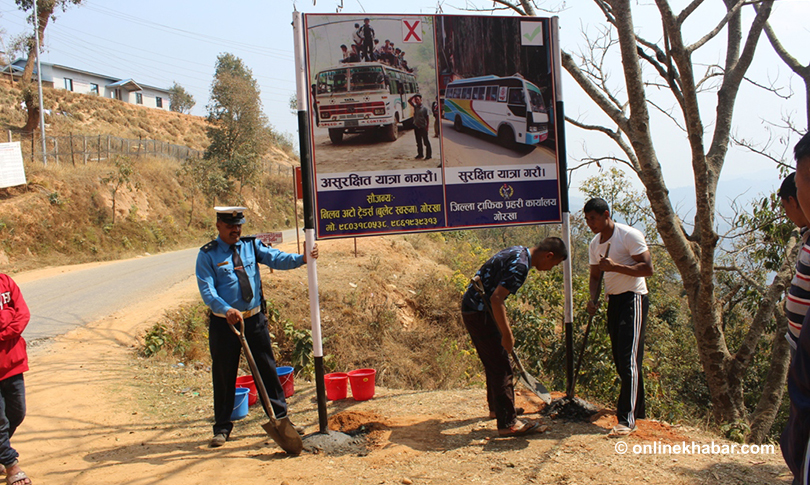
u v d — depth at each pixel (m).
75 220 19.80
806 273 2.00
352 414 4.89
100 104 44.50
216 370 4.32
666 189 6.94
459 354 11.00
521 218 4.78
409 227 4.52
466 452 3.89
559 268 8.18
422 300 13.68
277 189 39.56
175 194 27.59
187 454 4.10
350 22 4.32
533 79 4.75
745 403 12.54
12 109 33.81
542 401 5.13
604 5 8.11
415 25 4.45
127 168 22.80
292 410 5.47
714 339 7.29
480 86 4.61
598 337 7.39
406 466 3.66
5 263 16.44
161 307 10.01
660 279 12.20
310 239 4.23
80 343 8.01
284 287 12.14
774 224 8.54
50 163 22.64
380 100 4.39
